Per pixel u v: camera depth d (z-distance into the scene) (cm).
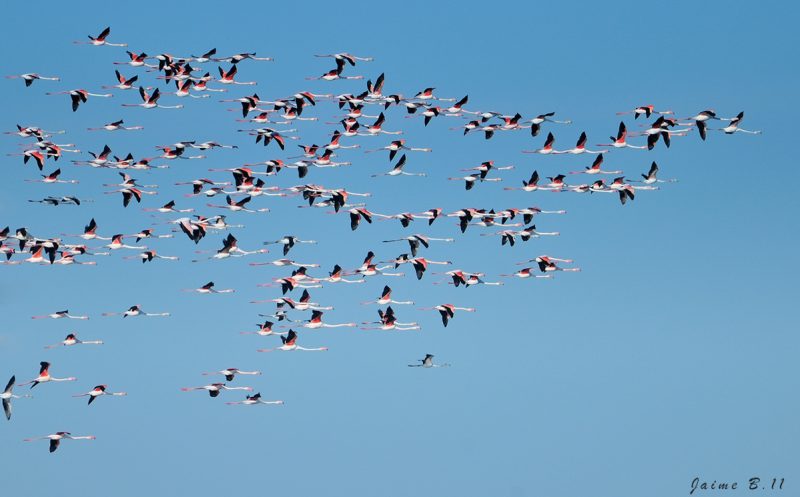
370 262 14512
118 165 14350
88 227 14425
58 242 14075
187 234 11025
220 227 14288
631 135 14112
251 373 14138
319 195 14250
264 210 14425
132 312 14362
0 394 13312
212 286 14400
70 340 14238
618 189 14350
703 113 13612
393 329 14175
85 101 14312
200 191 14400
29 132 14238
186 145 14562
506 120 14575
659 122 13862
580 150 14275
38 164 14050
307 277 14500
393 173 14612
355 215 14112
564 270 14538
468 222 14375
